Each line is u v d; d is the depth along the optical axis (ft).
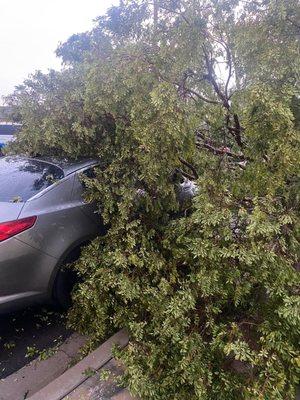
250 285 7.70
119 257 8.80
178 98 9.14
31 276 10.15
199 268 8.18
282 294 7.22
